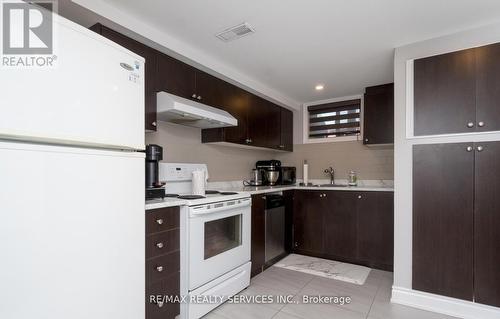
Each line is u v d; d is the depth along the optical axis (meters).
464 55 1.96
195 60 2.33
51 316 1.02
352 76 2.96
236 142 2.90
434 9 1.72
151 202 1.70
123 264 1.30
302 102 4.03
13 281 0.92
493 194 1.85
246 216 2.40
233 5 1.70
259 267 2.71
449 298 1.98
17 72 0.95
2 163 0.90
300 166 4.07
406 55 2.20
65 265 1.07
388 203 2.85
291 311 2.00
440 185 2.02
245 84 2.95
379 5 1.69
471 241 1.91
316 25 1.93
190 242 1.81
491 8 1.70
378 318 1.91
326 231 3.18
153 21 1.88
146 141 2.35
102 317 1.20
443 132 2.01
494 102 1.85
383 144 3.20
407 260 2.13
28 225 0.96
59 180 1.05
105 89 1.24
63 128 1.07
